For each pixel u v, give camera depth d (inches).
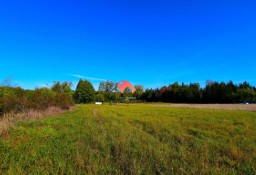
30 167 205.8
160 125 513.0
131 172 196.1
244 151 274.4
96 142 313.0
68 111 1029.2
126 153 259.4
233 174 197.8
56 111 853.2
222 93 3058.6
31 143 291.0
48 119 562.9
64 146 284.5
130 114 908.0
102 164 215.5
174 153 261.3
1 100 543.8
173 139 353.7
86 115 805.9
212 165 224.5
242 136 374.6
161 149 283.0
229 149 278.7
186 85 3976.4
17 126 416.5
